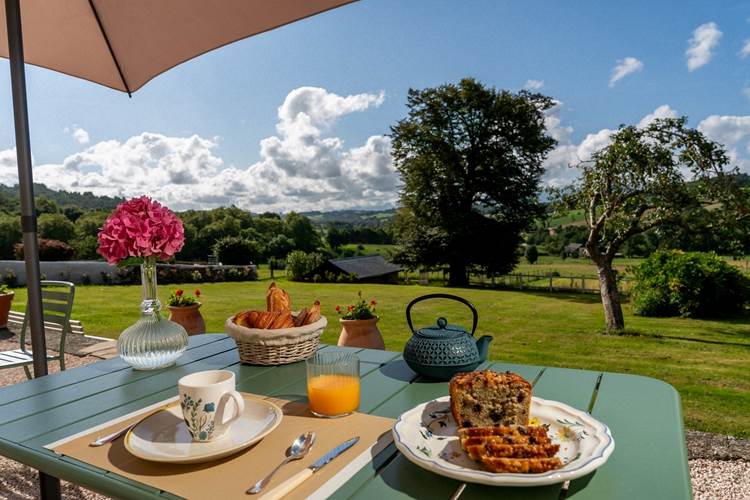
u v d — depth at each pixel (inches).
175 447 40.4
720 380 245.9
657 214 309.4
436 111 948.0
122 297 529.3
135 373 66.1
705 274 432.8
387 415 48.6
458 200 963.3
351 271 971.3
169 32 86.8
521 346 334.3
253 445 41.2
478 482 32.1
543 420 43.8
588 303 603.2
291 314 74.4
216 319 430.9
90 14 86.7
